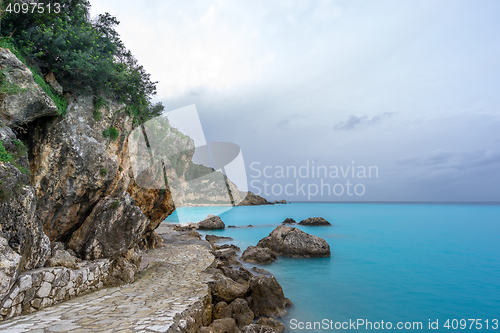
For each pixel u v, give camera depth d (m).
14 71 6.87
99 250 9.16
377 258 22.56
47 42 8.16
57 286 7.41
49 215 8.34
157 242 19.28
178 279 11.05
